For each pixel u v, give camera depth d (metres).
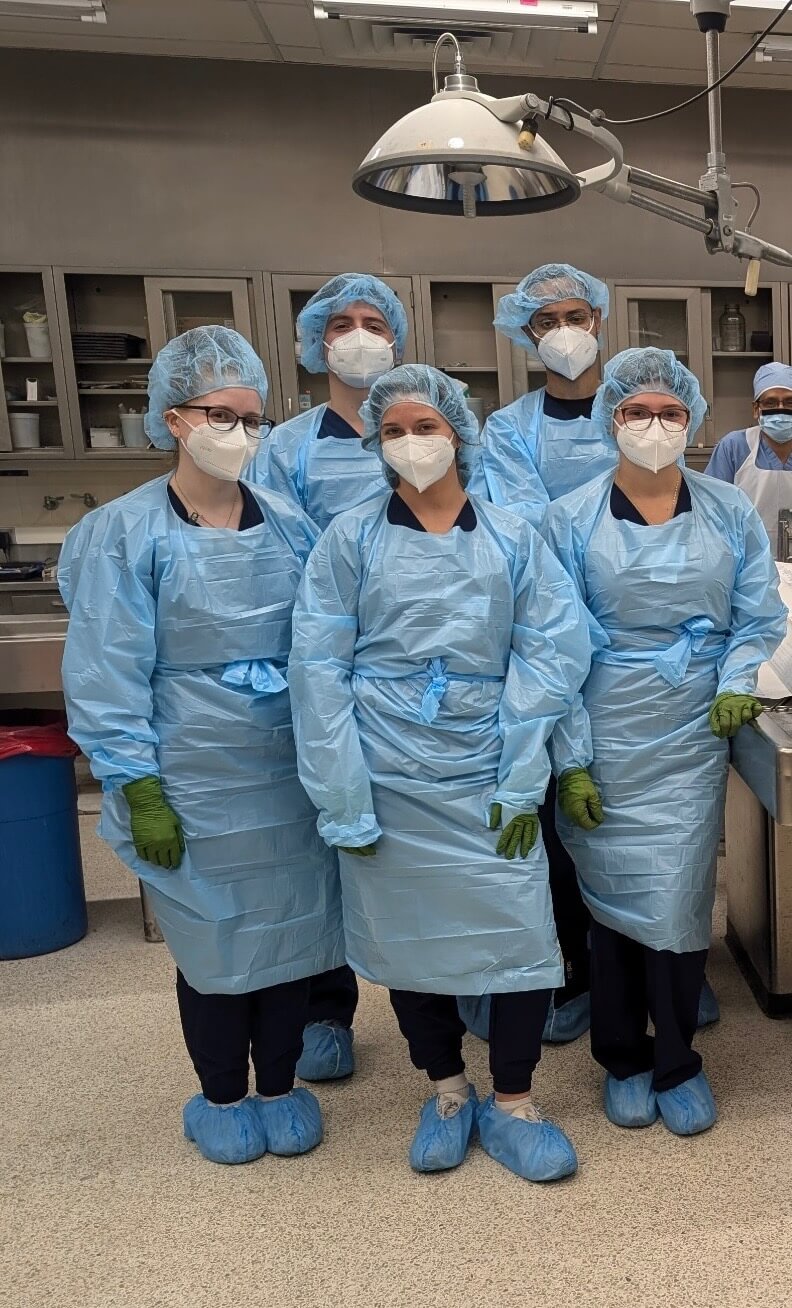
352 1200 1.64
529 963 1.59
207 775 1.60
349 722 1.55
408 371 1.56
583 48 4.30
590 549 1.67
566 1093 1.92
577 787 1.64
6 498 4.58
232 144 4.46
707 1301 1.38
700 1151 1.72
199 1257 1.53
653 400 1.61
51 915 2.68
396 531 1.58
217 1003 1.70
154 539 1.55
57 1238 1.59
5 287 4.38
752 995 2.28
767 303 4.82
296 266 4.58
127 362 4.31
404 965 1.61
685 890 1.66
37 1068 2.11
